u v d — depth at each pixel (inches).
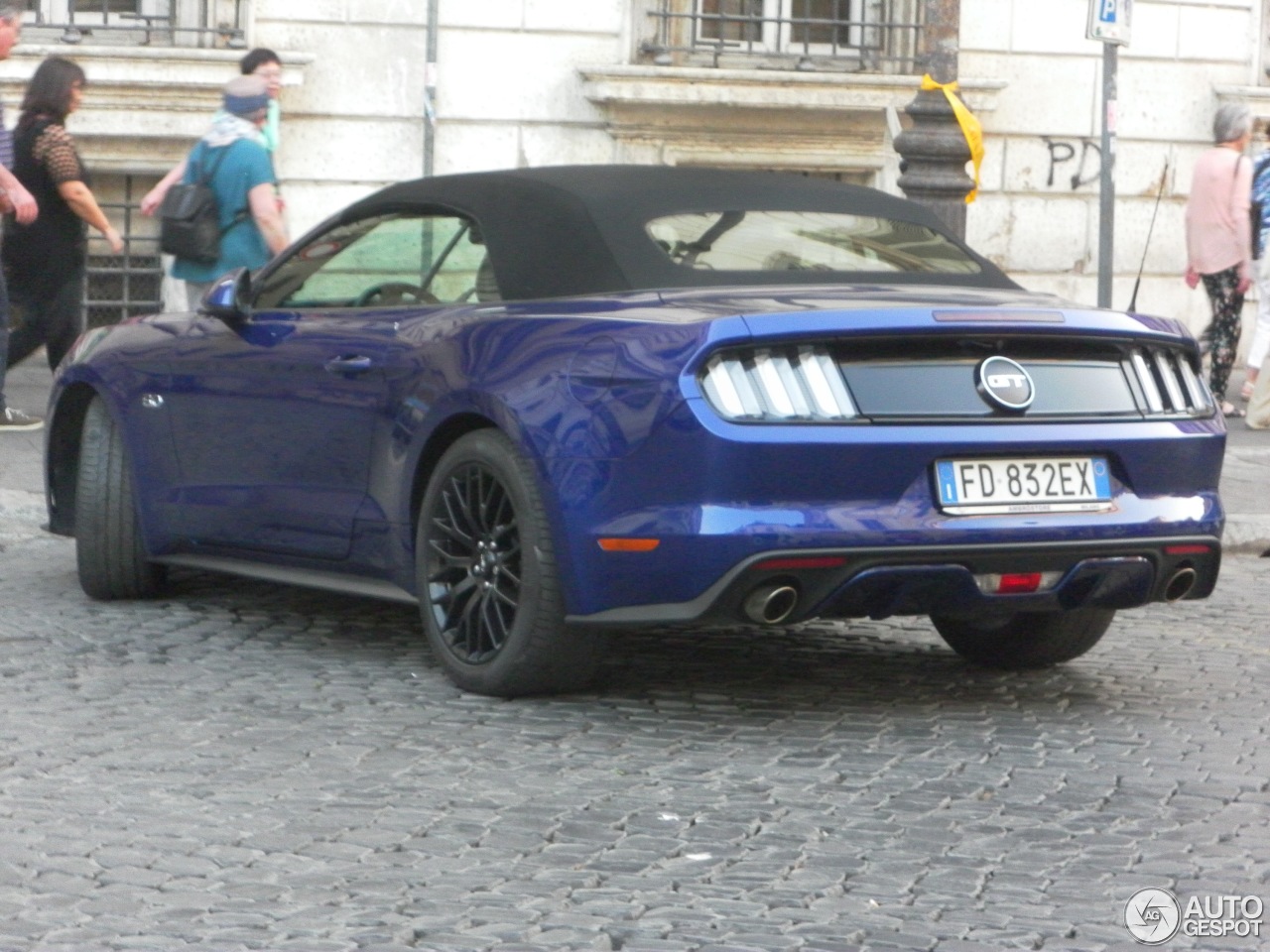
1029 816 250.5
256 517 343.6
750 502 272.1
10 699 302.0
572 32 768.9
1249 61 879.1
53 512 393.1
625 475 276.7
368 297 335.3
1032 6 839.1
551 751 276.7
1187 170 872.3
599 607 282.4
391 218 337.7
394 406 312.5
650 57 779.4
